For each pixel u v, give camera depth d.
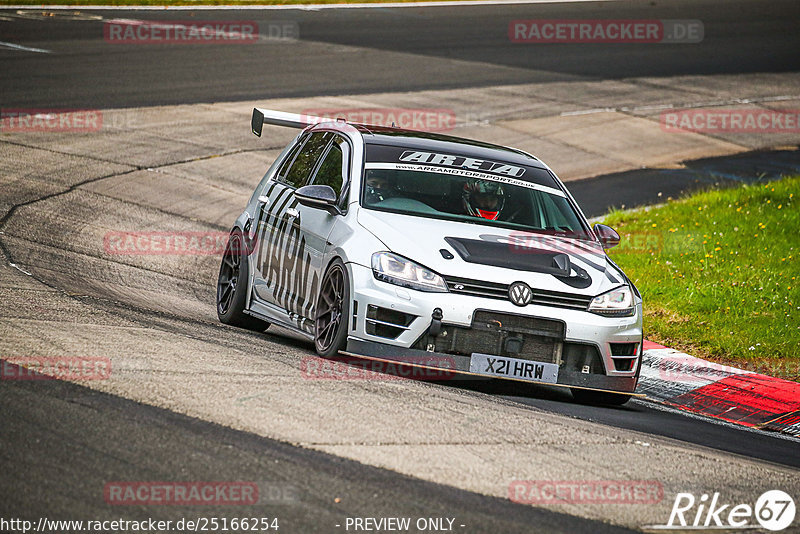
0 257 35.59
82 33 94.38
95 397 19.16
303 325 27.67
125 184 54.53
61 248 39.97
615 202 60.56
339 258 25.75
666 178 67.38
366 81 86.19
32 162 55.72
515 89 88.88
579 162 70.25
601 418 24.19
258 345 27.06
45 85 73.75
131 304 31.36
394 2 130.62
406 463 17.36
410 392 22.48
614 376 25.27
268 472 16.20
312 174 30.39
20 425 17.20
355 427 19.03
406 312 24.06
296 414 19.41
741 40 119.38
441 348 24.11
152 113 70.25
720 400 29.17
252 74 84.81
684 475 18.92
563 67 99.62
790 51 114.56
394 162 28.58
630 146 75.44
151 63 85.06
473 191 28.25
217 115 71.75
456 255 24.97
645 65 103.50
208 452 16.81
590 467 18.55
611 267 26.86
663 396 29.64
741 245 46.94
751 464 20.78
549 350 24.61
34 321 25.39
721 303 38.44
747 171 70.06
